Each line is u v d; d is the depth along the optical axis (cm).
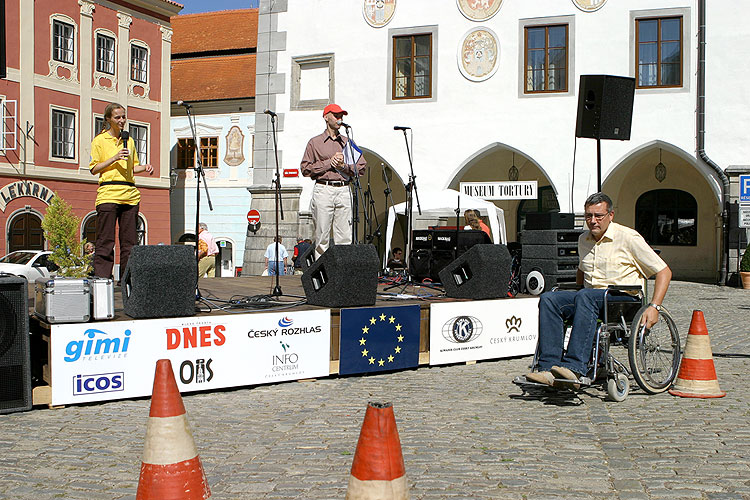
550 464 433
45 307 566
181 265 610
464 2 1848
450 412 566
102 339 582
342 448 470
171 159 3172
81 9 2566
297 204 1986
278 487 397
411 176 935
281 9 2006
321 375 692
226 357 638
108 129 755
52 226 2144
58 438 489
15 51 2369
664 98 1739
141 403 590
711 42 1709
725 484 395
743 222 1265
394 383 681
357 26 1934
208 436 499
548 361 599
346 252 698
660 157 2244
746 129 1697
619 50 1755
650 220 2327
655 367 634
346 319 702
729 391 636
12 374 549
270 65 2016
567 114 1784
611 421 534
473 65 1847
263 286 954
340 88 1953
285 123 2002
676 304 1406
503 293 820
